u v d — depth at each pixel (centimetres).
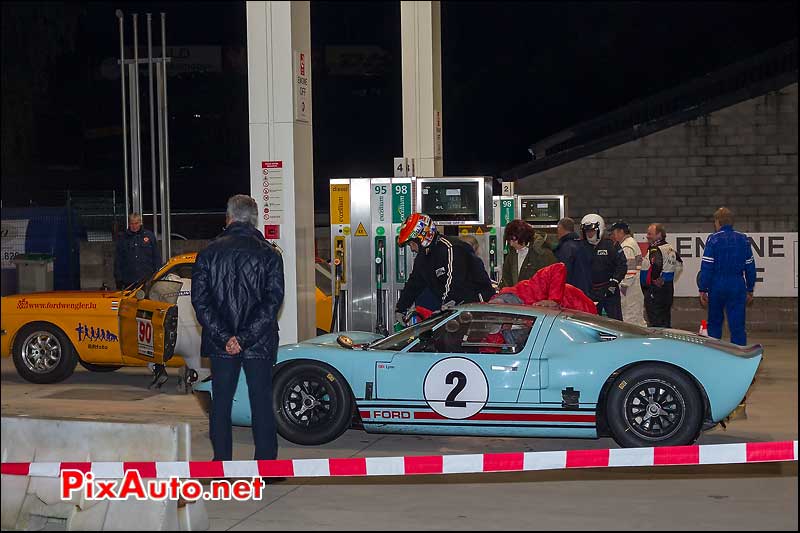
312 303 1079
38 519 638
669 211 2305
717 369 809
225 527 638
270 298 728
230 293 722
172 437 624
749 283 1215
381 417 856
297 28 1049
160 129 2072
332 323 1239
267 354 733
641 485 738
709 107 2283
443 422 845
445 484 746
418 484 747
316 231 2264
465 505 687
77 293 1309
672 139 2297
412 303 1018
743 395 814
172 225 2850
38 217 2258
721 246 1211
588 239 1317
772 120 2262
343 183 1244
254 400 735
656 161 2303
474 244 1616
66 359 1280
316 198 3862
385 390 854
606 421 834
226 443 732
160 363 1154
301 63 1058
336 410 866
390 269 1238
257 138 1041
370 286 1242
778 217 2272
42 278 1925
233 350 719
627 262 1373
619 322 882
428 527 633
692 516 652
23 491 643
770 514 654
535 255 1191
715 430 951
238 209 743
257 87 1038
